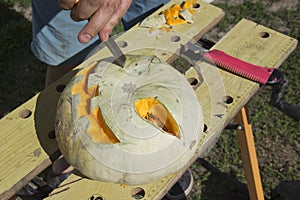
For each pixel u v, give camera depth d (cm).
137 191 82
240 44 105
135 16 123
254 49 104
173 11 108
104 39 77
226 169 151
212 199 146
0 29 194
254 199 130
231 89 96
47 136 88
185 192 142
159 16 107
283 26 189
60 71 134
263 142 156
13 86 177
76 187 82
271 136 158
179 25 107
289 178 147
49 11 121
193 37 104
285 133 158
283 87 99
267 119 161
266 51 104
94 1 74
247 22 110
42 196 96
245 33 108
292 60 175
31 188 97
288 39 106
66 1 77
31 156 85
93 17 75
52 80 137
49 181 125
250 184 127
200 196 146
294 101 164
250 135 116
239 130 114
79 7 76
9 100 172
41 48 130
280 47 104
